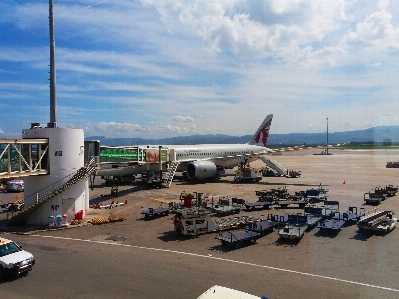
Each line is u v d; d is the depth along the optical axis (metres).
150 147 59.78
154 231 29.86
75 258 23.06
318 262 21.16
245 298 13.00
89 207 40.62
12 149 29.56
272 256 22.53
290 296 16.59
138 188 55.53
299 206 39.72
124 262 22.06
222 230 29.33
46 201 32.84
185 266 21.06
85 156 37.97
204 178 63.78
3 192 56.59
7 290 18.11
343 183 61.41
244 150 80.12
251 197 46.62
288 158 156.50
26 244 26.73
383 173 78.69
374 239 25.89
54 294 17.50
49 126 35.03
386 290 17.08
